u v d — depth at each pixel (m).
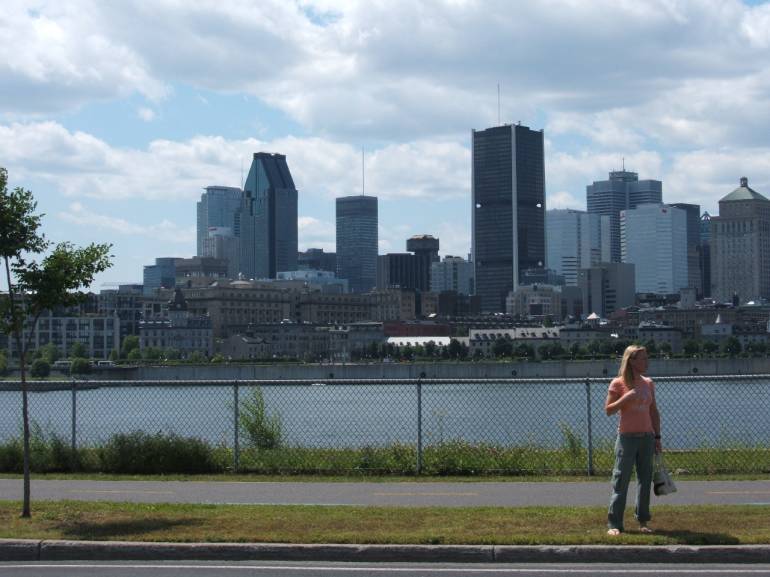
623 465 19.80
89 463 30.23
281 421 49.22
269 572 17.56
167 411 87.50
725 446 33.47
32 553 18.91
